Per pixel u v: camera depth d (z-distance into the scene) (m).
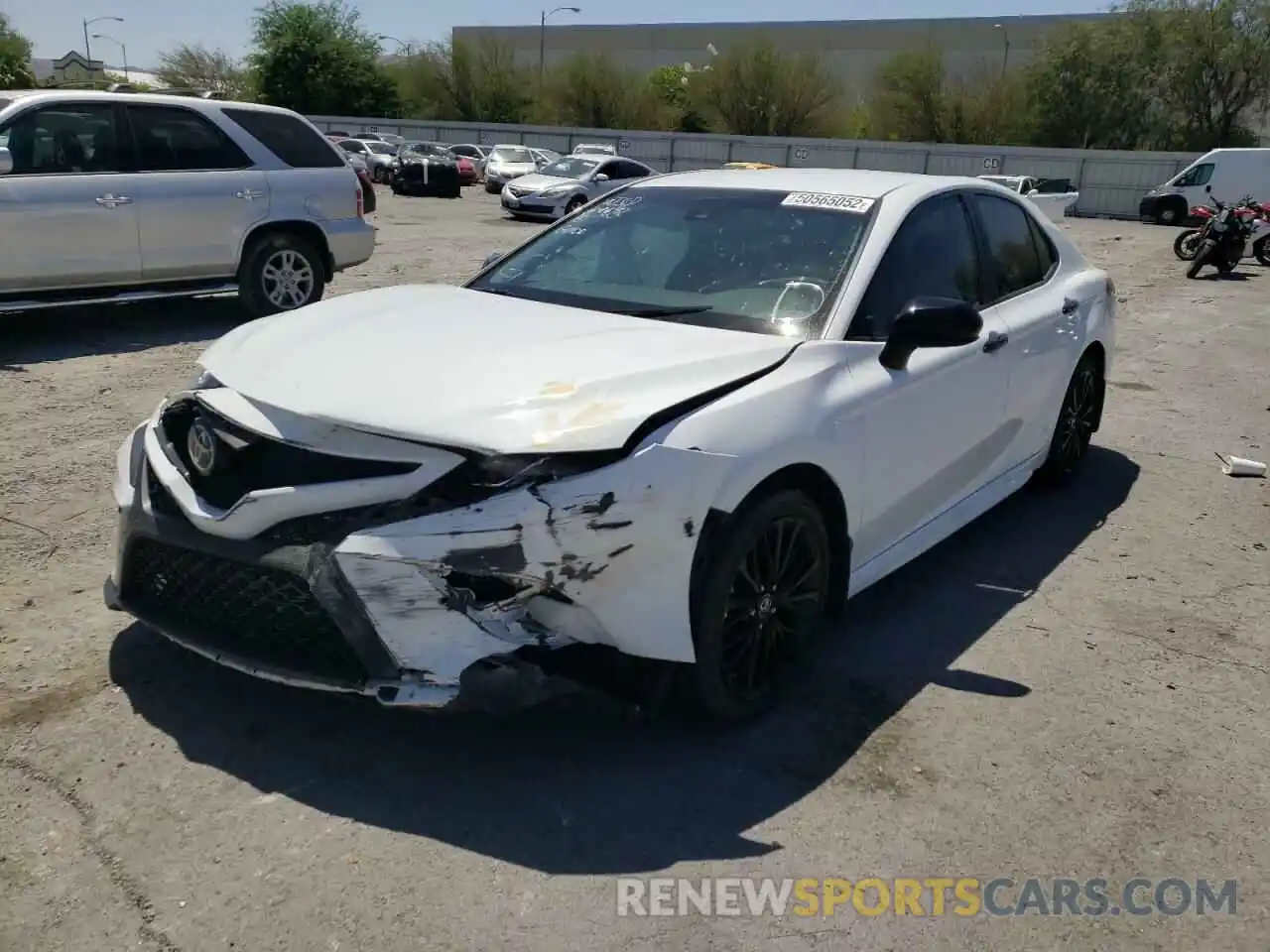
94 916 2.44
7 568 4.22
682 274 3.94
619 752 3.15
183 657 3.56
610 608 2.83
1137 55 47.25
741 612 3.19
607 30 80.31
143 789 2.88
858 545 3.67
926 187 4.36
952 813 2.96
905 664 3.79
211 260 9.05
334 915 2.47
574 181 23.66
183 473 3.09
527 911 2.51
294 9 59.12
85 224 8.20
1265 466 6.37
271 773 2.98
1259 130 48.31
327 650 2.87
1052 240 5.41
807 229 4.01
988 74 53.16
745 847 2.78
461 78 62.41
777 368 3.34
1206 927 2.58
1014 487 4.99
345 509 2.82
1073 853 2.82
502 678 2.78
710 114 57.84
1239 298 14.70
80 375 7.41
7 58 64.38
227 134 9.12
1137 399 8.16
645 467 2.83
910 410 3.77
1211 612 4.33
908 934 2.51
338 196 9.84
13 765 2.96
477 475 2.75
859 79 71.25
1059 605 4.34
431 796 2.91
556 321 3.58
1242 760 3.28
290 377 3.12
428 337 3.37
